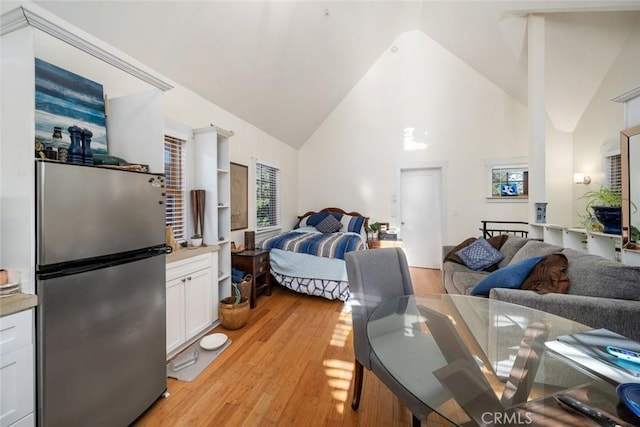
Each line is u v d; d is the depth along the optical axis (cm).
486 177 455
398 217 500
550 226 280
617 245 210
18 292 106
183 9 199
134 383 139
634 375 84
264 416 146
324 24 313
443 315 150
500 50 365
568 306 143
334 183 538
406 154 495
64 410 110
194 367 188
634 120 188
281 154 487
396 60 495
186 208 258
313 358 201
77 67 171
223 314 242
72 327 112
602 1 265
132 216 140
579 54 336
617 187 346
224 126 328
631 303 135
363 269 162
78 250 115
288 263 336
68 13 162
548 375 93
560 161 430
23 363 101
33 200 104
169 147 243
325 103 487
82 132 146
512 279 188
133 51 203
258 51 280
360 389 149
